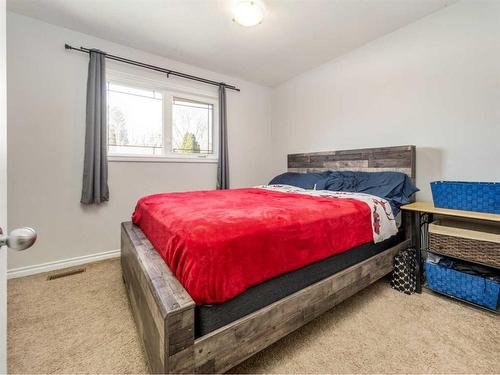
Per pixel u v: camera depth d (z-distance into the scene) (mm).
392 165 2398
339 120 2994
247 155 3781
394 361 1188
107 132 2613
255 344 1050
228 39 2547
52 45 2279
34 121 2227
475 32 1926
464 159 2012
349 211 1639
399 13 2146
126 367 1169
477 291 1577
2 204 657
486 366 1152
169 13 2127
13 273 2148
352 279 1540
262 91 3916
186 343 862
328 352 1248
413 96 2311
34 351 1266
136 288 1357
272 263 1139
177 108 3154
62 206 2375
